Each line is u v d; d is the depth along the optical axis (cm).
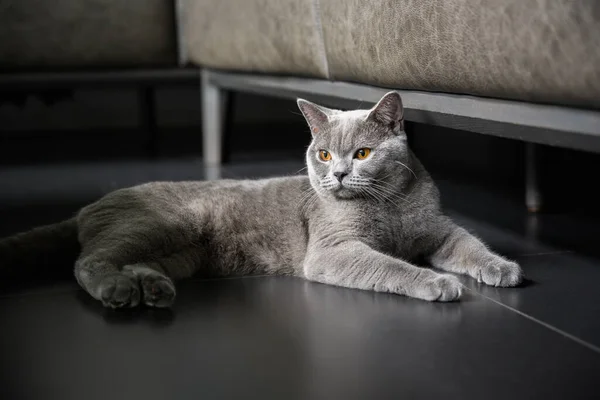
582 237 204
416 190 183
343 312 150
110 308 154
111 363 126
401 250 185
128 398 113
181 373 121
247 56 267
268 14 246
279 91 262
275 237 185
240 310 153
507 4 140
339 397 111
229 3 276
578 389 112
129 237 167
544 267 178
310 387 115
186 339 136
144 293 153
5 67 314
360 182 175
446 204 249
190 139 414
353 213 178
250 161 334
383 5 180
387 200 180
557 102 138
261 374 120
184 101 473
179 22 331
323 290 167
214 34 294
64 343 135
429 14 163
